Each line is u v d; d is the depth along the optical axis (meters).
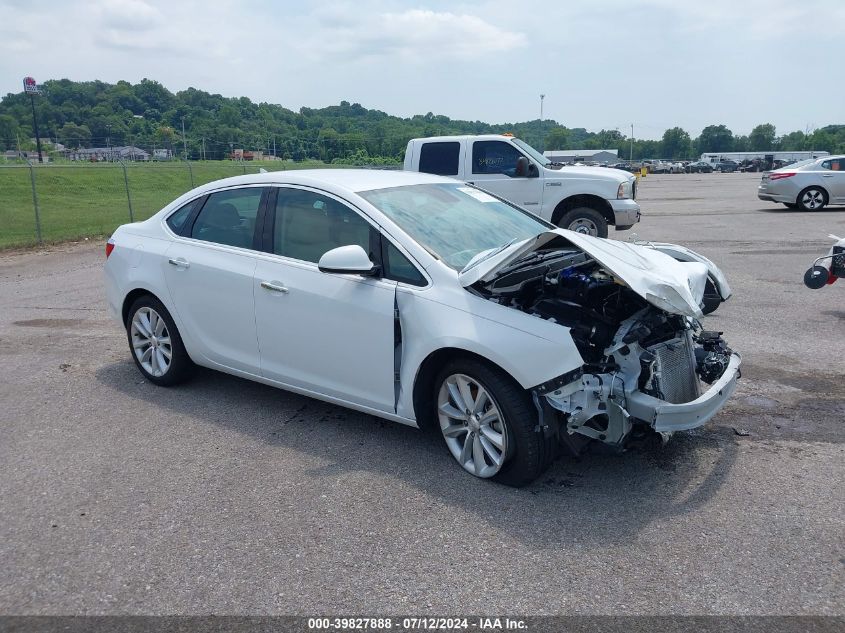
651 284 3.66
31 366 6.48
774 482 4.02
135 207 27.66
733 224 16.77
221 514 3.84
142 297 5.77
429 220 4.64
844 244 6.92
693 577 3.21
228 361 5.25
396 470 4.29
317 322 4.59
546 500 3.90
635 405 3.73
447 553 3.43
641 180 55.09
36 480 4.27
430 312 4.09
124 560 3.45
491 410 4.00
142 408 5.41
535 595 3.12
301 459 4.47
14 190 33.28
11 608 3.12
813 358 6.13
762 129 158.62
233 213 5.23
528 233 4.98
